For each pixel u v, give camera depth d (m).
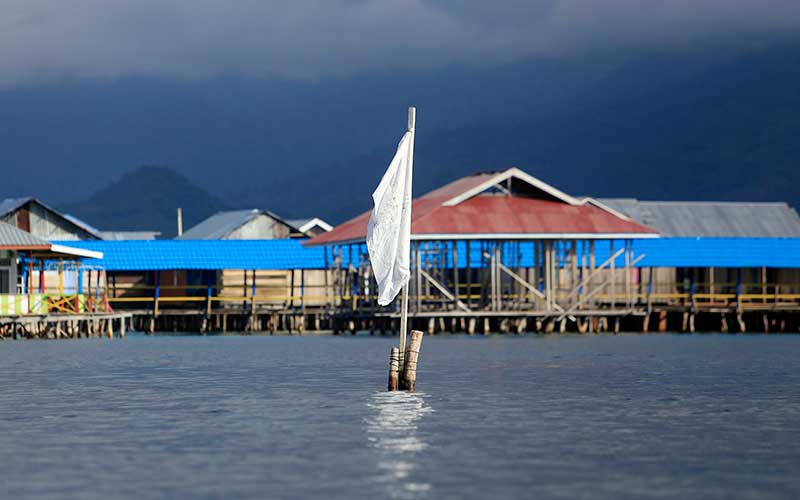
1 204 148.62
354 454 34.84
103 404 48.25
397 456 34.50
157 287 124.81
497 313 103.25
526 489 29.98
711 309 118.19
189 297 127.12
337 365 70.06
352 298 115.38
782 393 52.50
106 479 31.33
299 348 90.81
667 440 37.59
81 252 101.69
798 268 130.00
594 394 51.56
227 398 50.28
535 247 106.62
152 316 123.94
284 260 128.62
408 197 46.16
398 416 43.38
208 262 126.88
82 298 105.25
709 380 59.03
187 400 49.59
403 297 52.25
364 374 62.66
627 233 105.44
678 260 124.44
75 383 58.19
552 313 104.81
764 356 79.12
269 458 34.25
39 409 46.50
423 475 31.69
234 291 132.12
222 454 34.94
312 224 157.00
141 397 51.03
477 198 106.69
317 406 46.75
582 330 111.75
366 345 95.06
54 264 123.00
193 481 31.02
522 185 107.75
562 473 31.98
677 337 108.06
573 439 37.75
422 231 100.94
